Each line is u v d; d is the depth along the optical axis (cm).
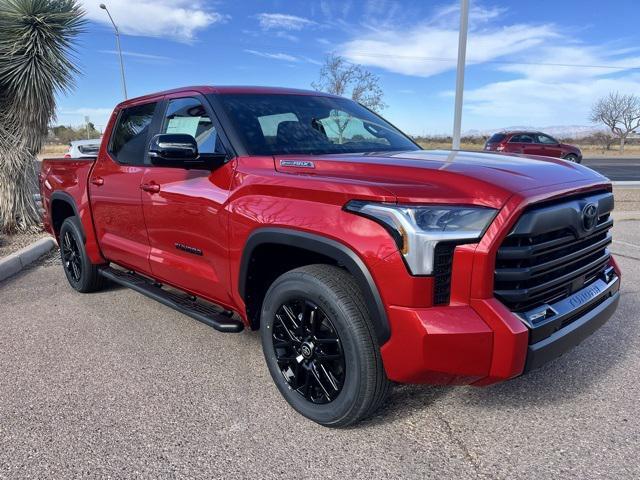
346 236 241
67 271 533
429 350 224
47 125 857
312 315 270
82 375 345
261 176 289
